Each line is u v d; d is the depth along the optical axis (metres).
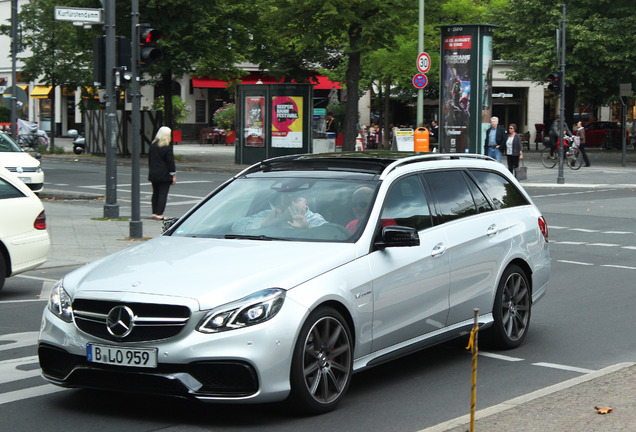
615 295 13.60
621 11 52.53
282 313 7.00
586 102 62.19
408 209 8.72
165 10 45.75
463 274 9.12
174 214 25.25
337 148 61.47
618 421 6.64
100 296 7.16
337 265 7.65
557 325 11.45
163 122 53.69
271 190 8.95
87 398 7.94
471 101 38.75
